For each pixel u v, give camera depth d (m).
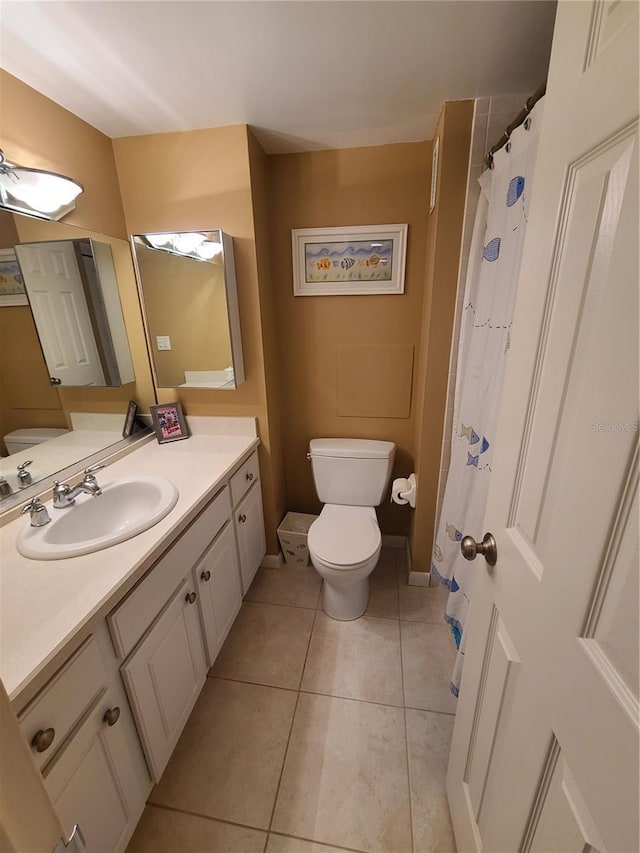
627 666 0.39
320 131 1.50
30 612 0.77
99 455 1.50
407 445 2.04
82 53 1.03
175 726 1.10
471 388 1.31
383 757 1.19
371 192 1.68
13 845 0.30
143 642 0.95
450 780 1.03
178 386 1.72
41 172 1.10
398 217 1.69
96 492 1.19
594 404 0.44
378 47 1.04
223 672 1.48
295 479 2.23
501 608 0.70
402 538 2.24
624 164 0.39
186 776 1.15
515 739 0.64
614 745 0.40
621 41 0.40
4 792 0.30
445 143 1.34
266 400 1.77
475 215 1.37
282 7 0.89
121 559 0.92
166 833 1.03
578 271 0.48
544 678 0.54
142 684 0.94
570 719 0.48
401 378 1.93
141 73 1.12
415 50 1.05
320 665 1.51
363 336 1.89
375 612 1.77
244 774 1.16
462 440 1.40
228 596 1.50
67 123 1.30
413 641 1.61
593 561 0.43
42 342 1.25
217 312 1.58
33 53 1.02
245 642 1.62
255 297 1.63
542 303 0.57
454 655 1.54
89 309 1.43
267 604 1.83
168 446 1.71
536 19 0.93
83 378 1.41
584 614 0.45
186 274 1.56
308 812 1.06
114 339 1.56
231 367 1.65
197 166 1.50
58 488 1.17
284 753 1.21
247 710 1.34
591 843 0.43
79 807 0.75
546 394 0.56
